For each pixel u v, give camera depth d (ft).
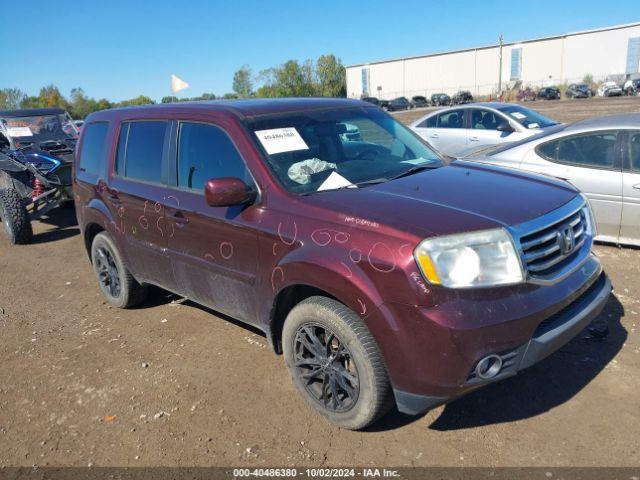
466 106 35.14
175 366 13.67
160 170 14.12
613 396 11.07
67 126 34.42
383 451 10.05
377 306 9.19
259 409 11.62
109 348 14.93
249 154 11.71
